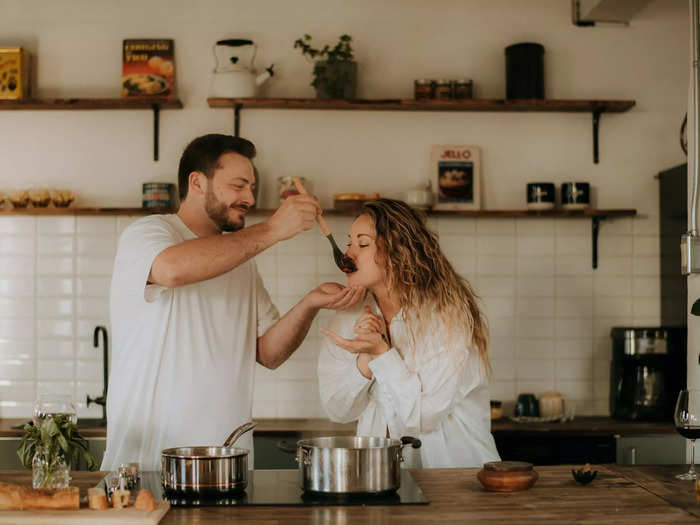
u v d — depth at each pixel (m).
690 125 2.58
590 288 4.02
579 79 4.07
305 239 3.96
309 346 3.91
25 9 3.97
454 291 2.22
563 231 4.03
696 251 2.48
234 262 2.02
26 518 1.45
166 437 2.15
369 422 2.30
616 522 1.47
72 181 3.95
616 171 4.06
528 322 4.01
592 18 4.05
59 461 1.71
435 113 4.04
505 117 4.05
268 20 4.00
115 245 3.92
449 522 1.46
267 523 1.45
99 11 3.97
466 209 4.00
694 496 1.67
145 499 1.51
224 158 2.24
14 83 3.81
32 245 3.92
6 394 3.88
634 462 3.50
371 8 4.03
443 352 2.15
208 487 1.65
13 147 3.94
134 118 3.96
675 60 4.07
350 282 2.29
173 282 2.02
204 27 3.98
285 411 3.90
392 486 1.67
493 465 1.78
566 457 3.49
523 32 4.07
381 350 2.12
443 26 4.05
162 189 3.77
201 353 2.19
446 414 2.17
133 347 2.17
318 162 3.99
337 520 1.47
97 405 3.88
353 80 3.86
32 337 3.90
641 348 3.67
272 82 3.99
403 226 2.27
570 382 4.00
